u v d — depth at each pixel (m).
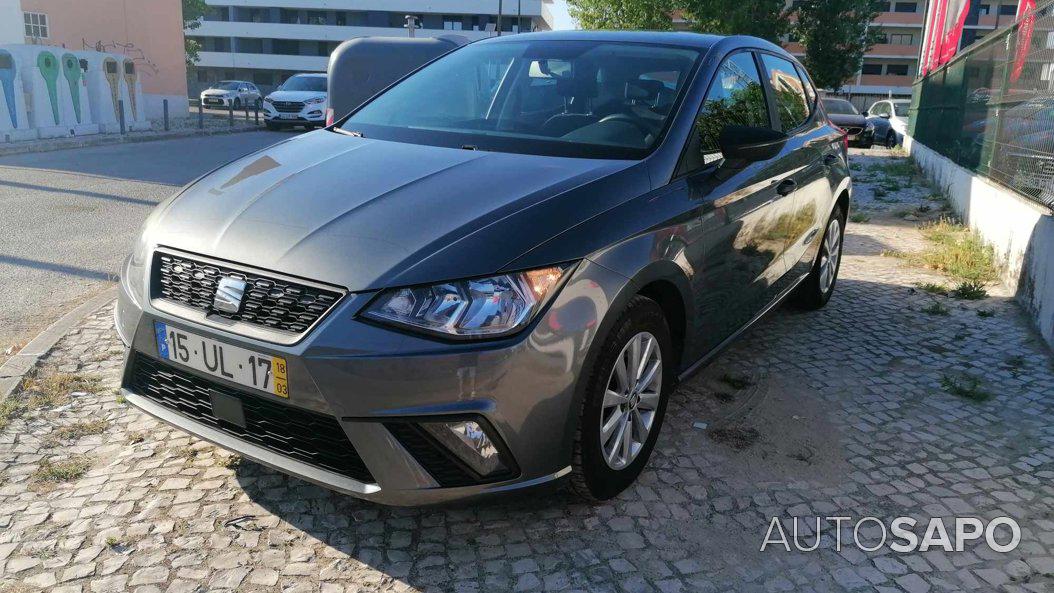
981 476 3.12
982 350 4.60
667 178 2.96
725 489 2.94
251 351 2.28
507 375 2.24
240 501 2.73
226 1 72.06
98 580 2.31
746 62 3.94
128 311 2.61
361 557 2.46
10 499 2.71
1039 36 6.30
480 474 2.31
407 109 3.61
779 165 3.88
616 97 3.35
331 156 3.02
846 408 3.72
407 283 2.21
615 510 2.76
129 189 9.59
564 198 2.58
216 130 20.88
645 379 2.82
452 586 2.34
